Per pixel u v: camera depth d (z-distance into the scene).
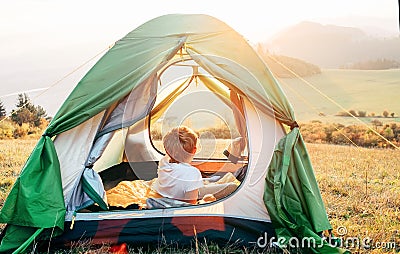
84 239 4.16
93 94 4.23
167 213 4.25
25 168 4.07
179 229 4.22
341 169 8.47
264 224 4.27
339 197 6.48
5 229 4.12
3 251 3.97
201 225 4.23
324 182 7.30
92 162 4.33
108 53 4.45
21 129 12.60
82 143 4.29
